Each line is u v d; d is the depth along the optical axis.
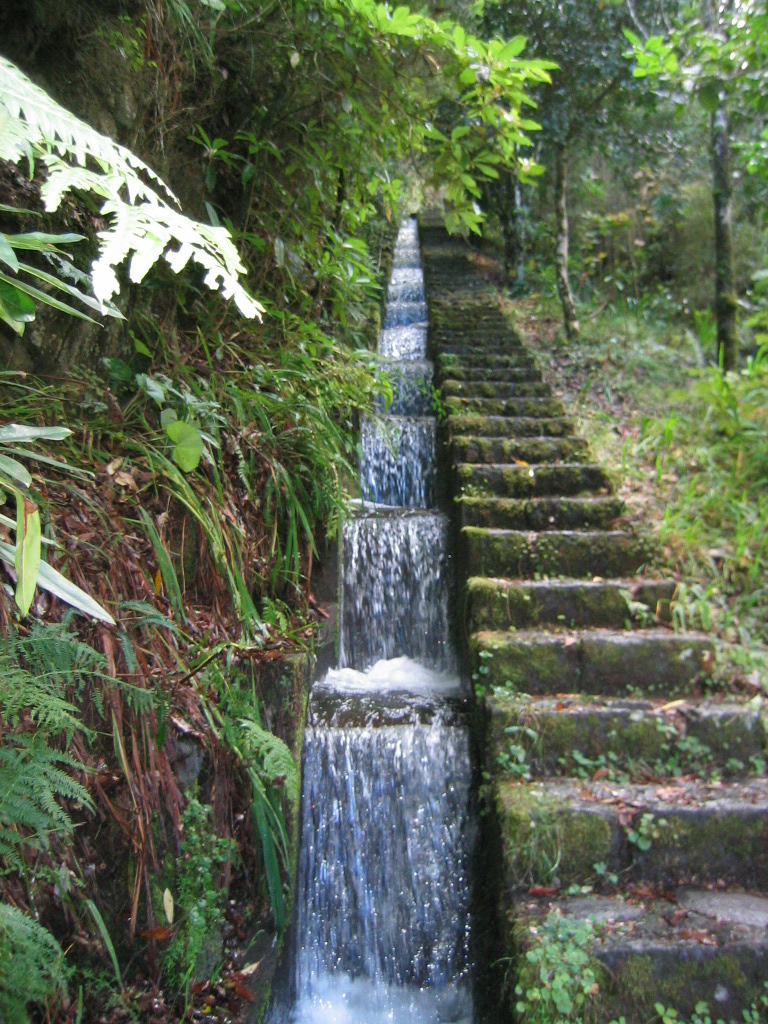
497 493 3.70
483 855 2.33
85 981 1.54
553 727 2.42
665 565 3.22
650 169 7.60
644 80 6.10
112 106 2.14
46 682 1.42
